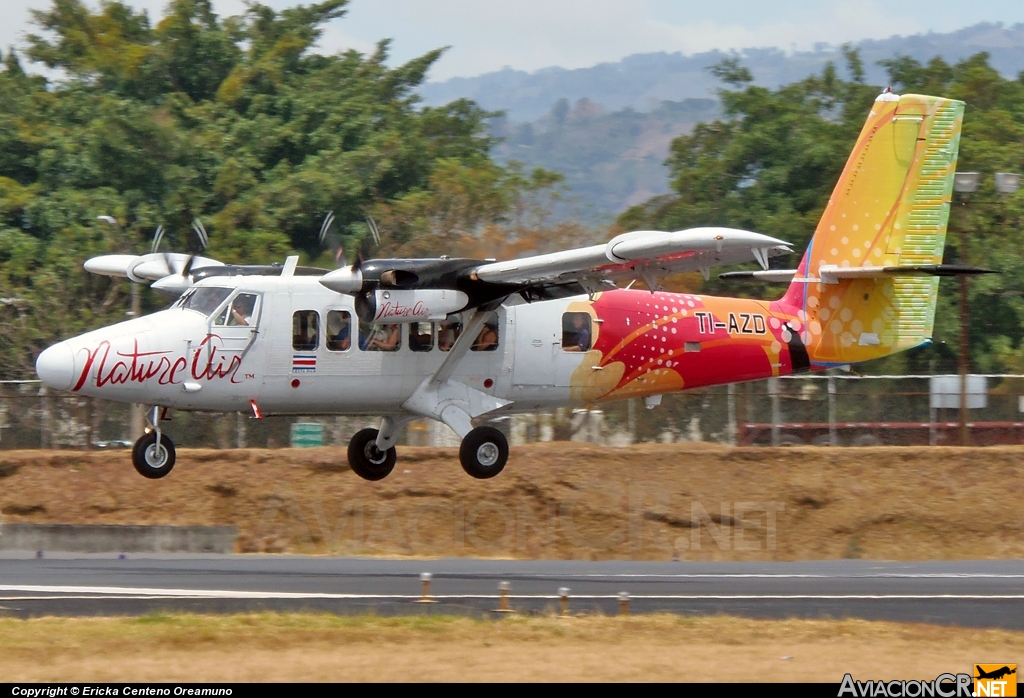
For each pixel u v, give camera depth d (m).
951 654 46.66
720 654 45.81
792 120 155.88
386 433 77.12
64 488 93.81
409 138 162.62
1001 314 131.75
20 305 121.81
